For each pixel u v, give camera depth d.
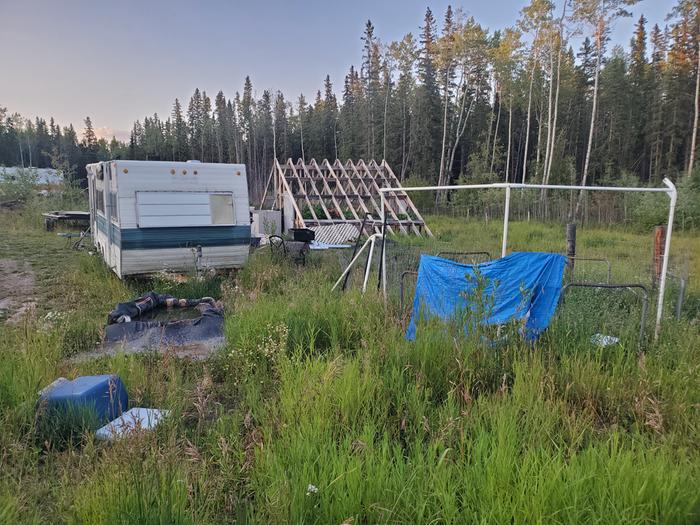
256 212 19.78
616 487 2.61
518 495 2.56
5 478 2.98
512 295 5.52
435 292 5.84
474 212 27.98
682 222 18.11
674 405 3.95
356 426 3.66
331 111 65.69
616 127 48.91
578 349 5.07
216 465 3.44
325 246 15.42
